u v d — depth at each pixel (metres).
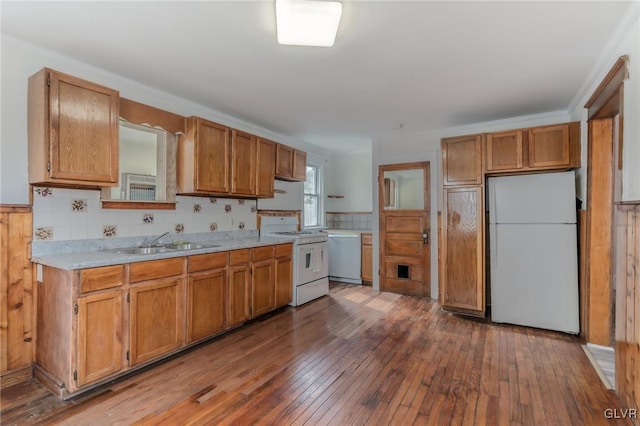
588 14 1.93
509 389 2.20
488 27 2.07
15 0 1.82
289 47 2.34
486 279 3.99
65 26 2.09
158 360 2.59
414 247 4.70
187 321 2.74
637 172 1.92
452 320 3.61
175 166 3.28
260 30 2.13
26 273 2.32
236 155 3.60
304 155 4.91
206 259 2.92
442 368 2.50
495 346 2.91
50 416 1.90
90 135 2.37
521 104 3.51
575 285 3.21
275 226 4.72
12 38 2.23
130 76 2.83
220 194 3.54
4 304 2.22
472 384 2.27
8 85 2.25
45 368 2.24
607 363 2.57
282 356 2.69
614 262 3.14
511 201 3.49
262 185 3.98
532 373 2.42
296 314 3.81
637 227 1.86
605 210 2.90
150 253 2.67
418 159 4.68
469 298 3.73
